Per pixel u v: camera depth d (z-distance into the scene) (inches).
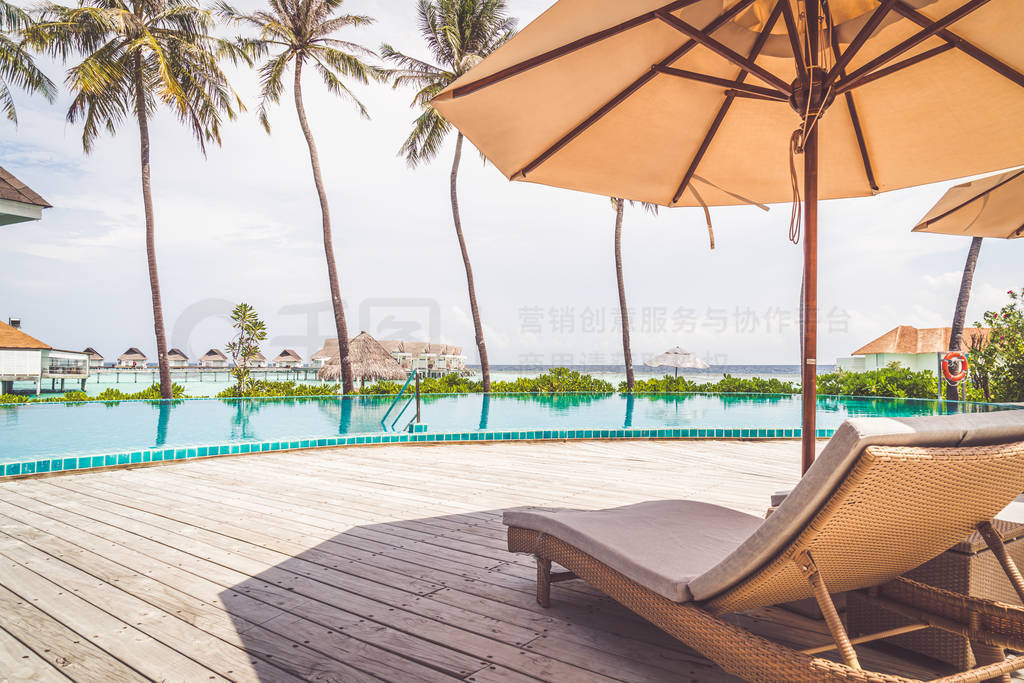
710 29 88.7
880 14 75.9
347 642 76.2
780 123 110.3
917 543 57.7
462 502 154.8
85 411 504.7
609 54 88.4
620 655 72.8
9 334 910.4
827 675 46.4
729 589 56.6
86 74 565.9
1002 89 90.4
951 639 67.2
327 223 655.1
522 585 96.3
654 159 114.0
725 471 201.5
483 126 93.7
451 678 67.3
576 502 154.9
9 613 84.9
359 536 123.3
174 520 136.2
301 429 437.1
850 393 585.6
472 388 741.9
